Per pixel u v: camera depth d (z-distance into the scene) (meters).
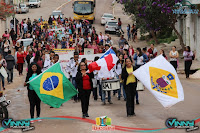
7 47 29.91
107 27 48.22
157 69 11.88
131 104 12.23
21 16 61.41
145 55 18.28
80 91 11.96
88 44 23.98
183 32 35.25
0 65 19.02
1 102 12.16
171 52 20.73
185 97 15.82
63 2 78.88
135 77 12.18
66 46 33.25
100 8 71.44
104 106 14.29
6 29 44.84
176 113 12.64
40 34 37.97
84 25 46.25
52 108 14.24
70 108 14.10
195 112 12.75
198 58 28.06
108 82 14.12
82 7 55.28
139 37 45.62
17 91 18.95
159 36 41.47
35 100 11.80
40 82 11.57
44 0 80.06
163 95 11.70
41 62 15.90
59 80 11.80
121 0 35.19
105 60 14.05
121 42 29.38
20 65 24.27
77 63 15.48
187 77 21.55
